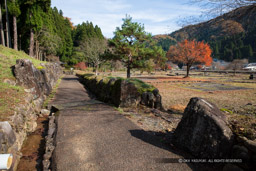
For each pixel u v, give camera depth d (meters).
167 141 3.64
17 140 3.30
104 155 2.99
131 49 14.32
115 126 4.47
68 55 44.78
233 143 2.61
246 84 17.44
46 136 3.92
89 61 39.56
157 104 6.53
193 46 23.84
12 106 3.95
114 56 15.98
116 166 2.66
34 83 6.88
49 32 26.00
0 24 16.47
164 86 15.21
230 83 18.56
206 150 2.79
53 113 5.87
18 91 5.29
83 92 11.73
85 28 47.84
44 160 2.92
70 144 3.39
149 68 16.20
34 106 5.65
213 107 3.09
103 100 8.31
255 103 7.78
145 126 4.59
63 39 37.59
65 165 2.67
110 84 8.04
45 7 22.56
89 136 3.80
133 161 2.81
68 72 37.41
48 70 12.37
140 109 6.40
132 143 3.49
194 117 3.09
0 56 8.37
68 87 14.12
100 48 29.20
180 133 3.34
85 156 2.95
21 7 19.36
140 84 7.08
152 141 3.62
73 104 7.24
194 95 10.22
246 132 2.62
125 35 15.34
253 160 2.27
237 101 8.35
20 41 22.86
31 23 19.47
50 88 10.89
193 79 23.80
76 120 4.90
